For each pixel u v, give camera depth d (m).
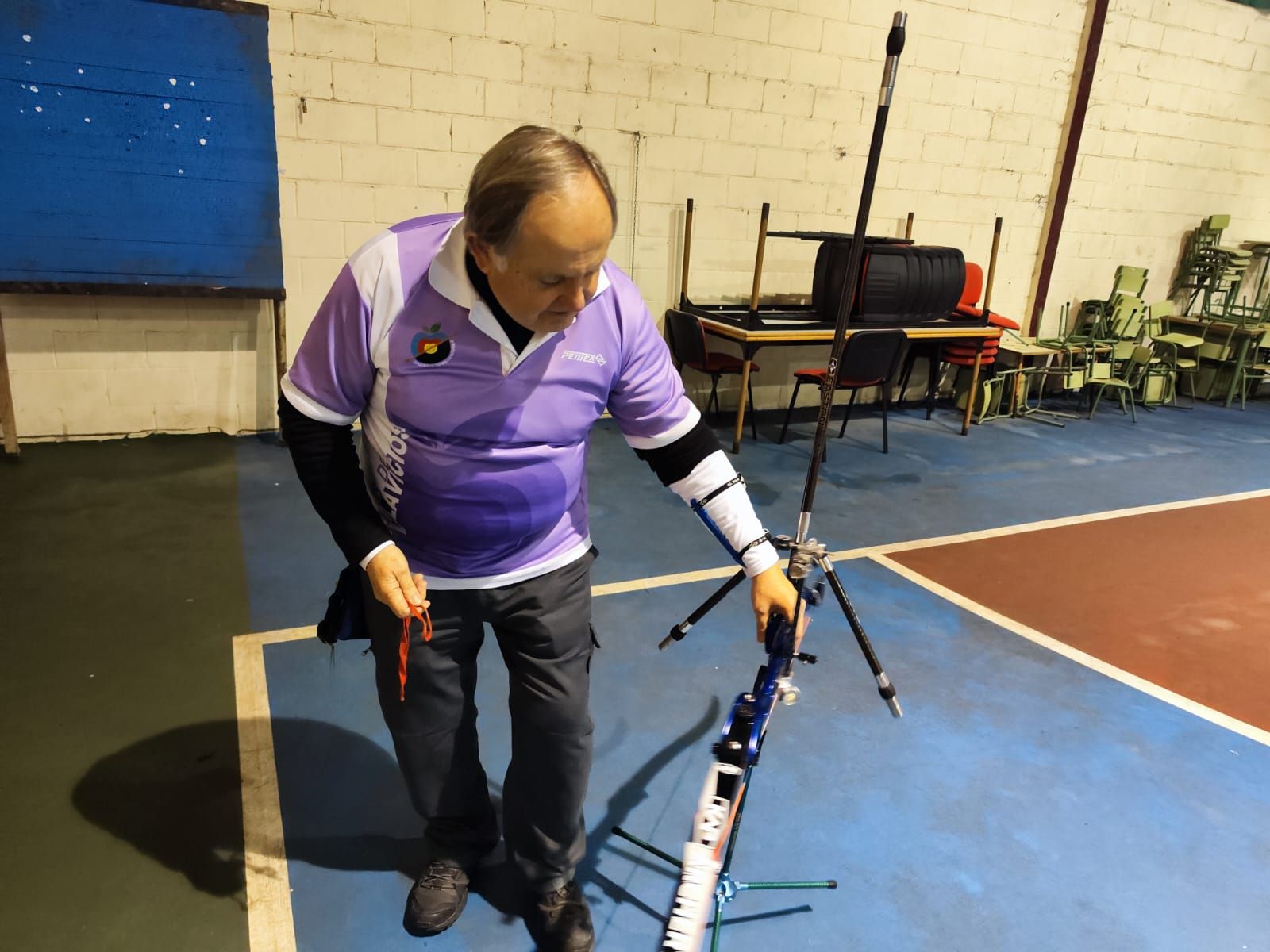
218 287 3.95
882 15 5.08
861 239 1.07
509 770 1.42
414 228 1.06
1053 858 1.80
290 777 1.89
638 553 3.18
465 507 1.16
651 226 4.89
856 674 2.45
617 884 1.66
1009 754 2.14
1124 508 4.09
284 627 2.50
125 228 3.72
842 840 1.81
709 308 5.01
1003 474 4.52
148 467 3.76
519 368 1.08
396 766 1.94
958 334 5.00
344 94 3.99
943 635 2.72
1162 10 5.95
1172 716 2.35
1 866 1.61
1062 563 3.37
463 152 4.30
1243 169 6.89
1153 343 6.80
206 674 2.25
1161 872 1.79
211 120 3.72
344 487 1.14
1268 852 1.87
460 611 1.26
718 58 4.73
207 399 4.21
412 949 1.49
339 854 1.69
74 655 2.30
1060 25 5.65
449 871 1.56
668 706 2.23
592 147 4.60
